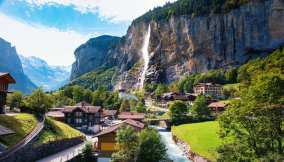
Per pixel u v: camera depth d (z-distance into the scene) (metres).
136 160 52.88
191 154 75.19
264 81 39.53
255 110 38.34
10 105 103.75
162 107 198.25
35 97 94.75
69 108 126.75
